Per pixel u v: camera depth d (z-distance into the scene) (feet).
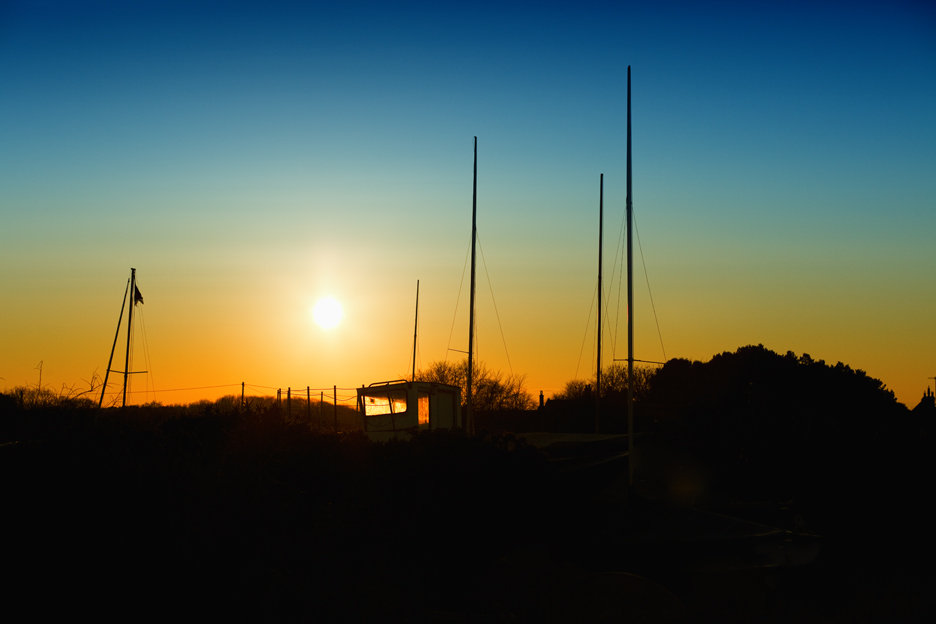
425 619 30.99
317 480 46.47
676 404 146.61
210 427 57.52
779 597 39.58
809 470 68.59
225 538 29.01
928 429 79.97
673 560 42.52
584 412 150.20
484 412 172.55
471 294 99.55
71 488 29.07
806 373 161.99
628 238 67.56
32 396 62.49
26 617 25.02
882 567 50.03
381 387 90.74
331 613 28.25
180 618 26.00
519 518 44.11
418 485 43.60
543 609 34.40
